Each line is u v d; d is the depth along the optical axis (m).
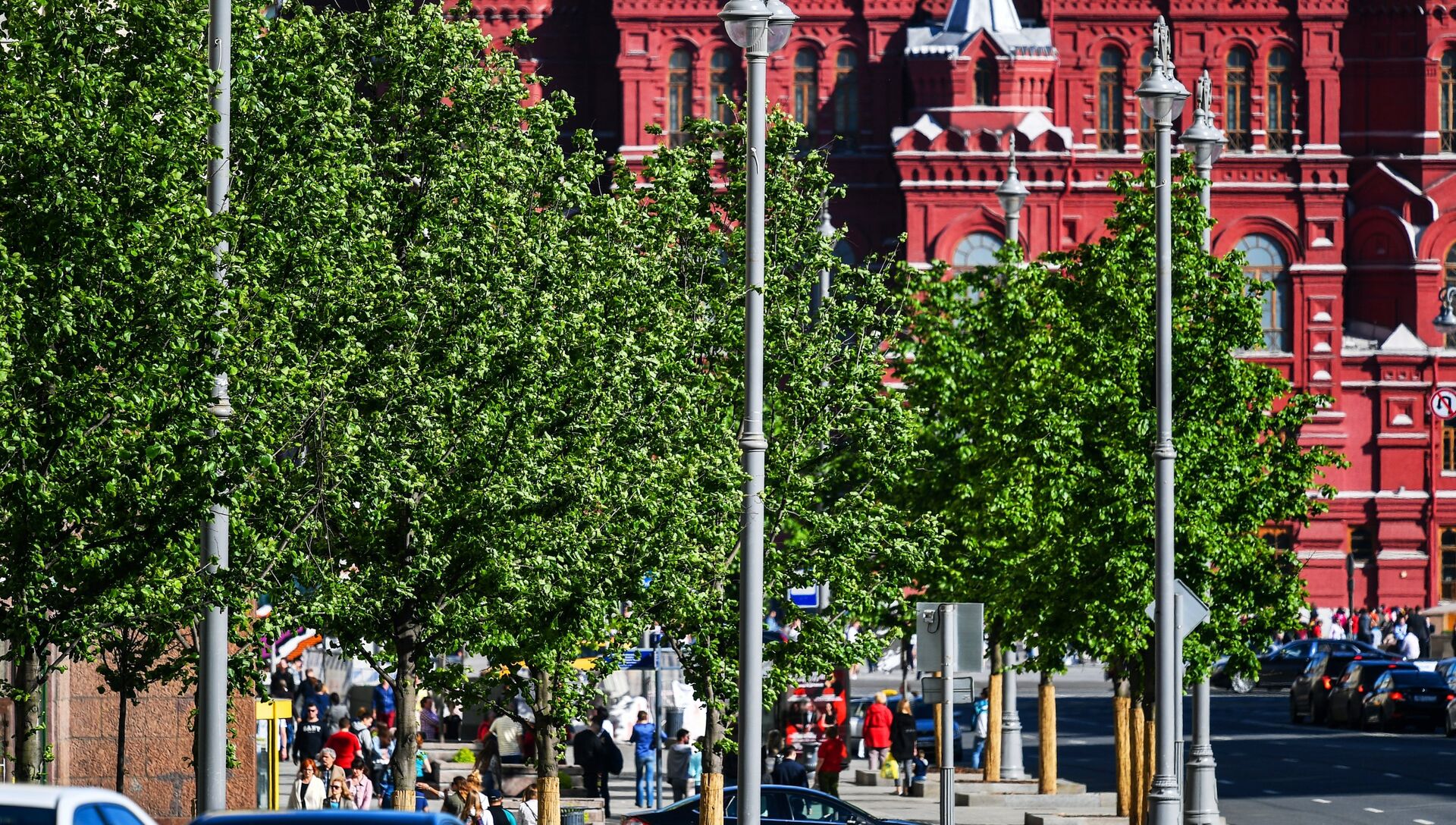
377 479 63.06
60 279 52.53
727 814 87.19
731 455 80.81
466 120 73.31
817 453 87.62
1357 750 147.88
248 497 56.59
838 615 86.25
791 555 85.44
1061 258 103.88
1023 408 102.94
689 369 83.25
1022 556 102.38
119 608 54.94
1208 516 96.06
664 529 75.81
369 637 72.38
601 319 74.06
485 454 67.25
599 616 73.69
